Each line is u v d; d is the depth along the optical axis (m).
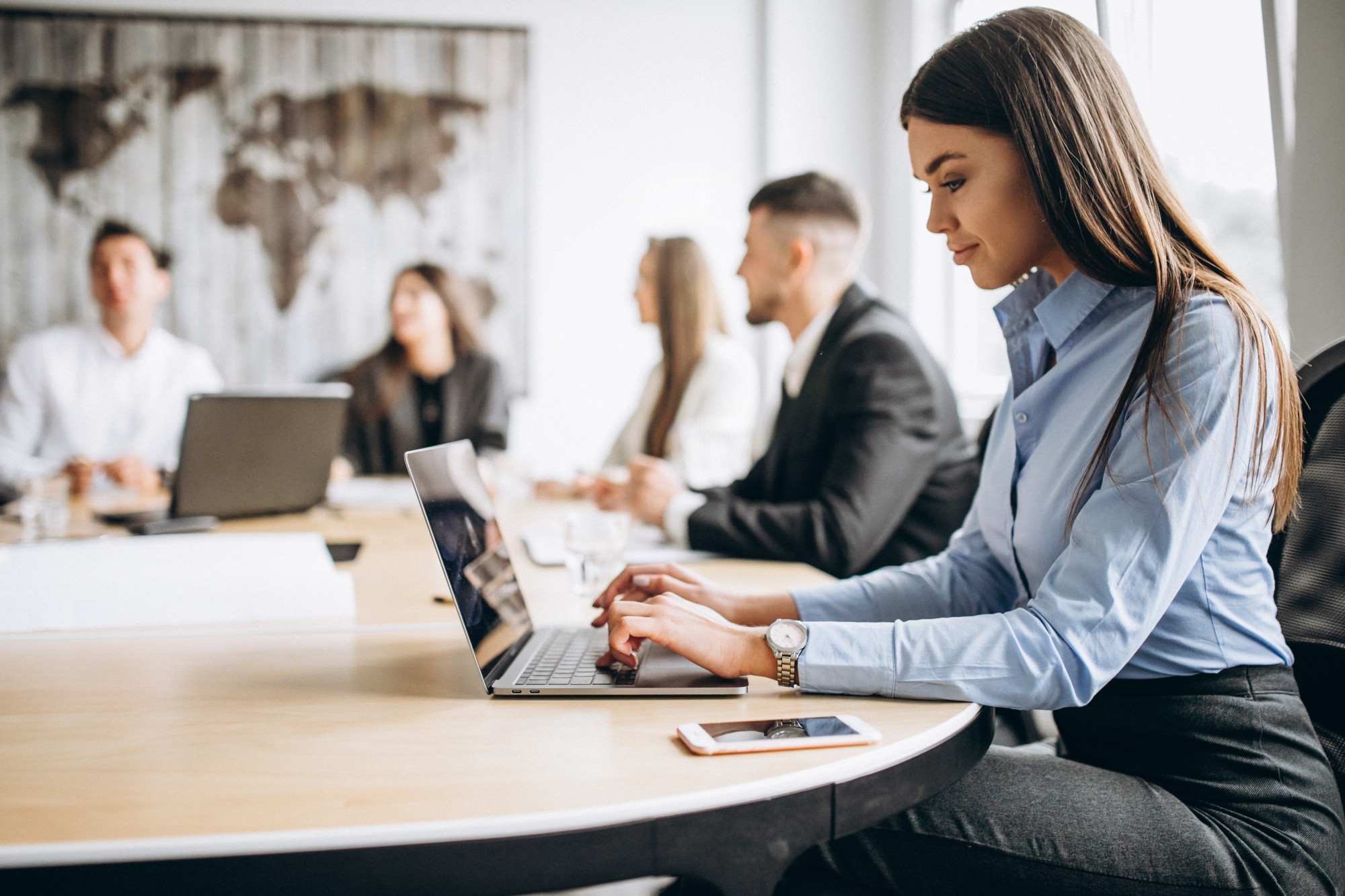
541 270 4.31
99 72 3.99
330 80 4.11
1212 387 0.83
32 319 3.98
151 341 3.92
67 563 1.23
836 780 0.67
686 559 1.68
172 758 0.70
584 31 4.29
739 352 3.00
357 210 4.16
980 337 3.75
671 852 0.61
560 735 0.75
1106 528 0.84
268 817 0.59
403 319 3.91
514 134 4.23
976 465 1.89
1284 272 1.70
